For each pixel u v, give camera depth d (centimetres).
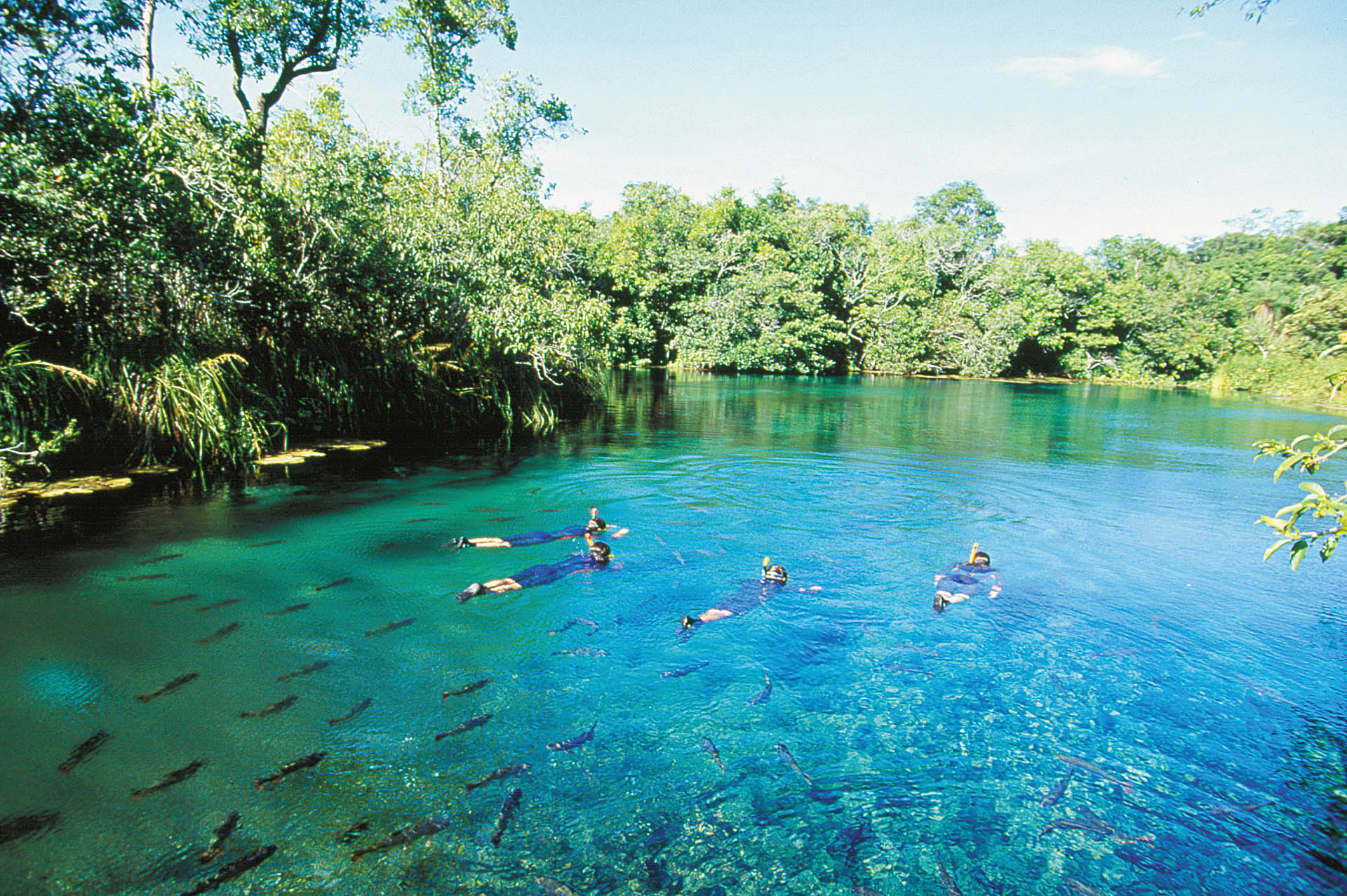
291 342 1405
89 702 490
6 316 1020
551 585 731
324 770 432
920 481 1267
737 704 520
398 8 2000
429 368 1655
